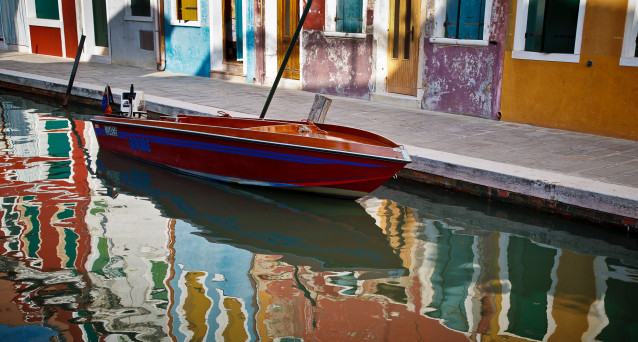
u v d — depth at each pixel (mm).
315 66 12789
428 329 4469
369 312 4723
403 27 11211
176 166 8375
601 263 5629
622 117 8703
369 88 11891
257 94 12469
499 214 6832
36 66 16625
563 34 9352
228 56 15031
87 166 8578
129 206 7051
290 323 4535
